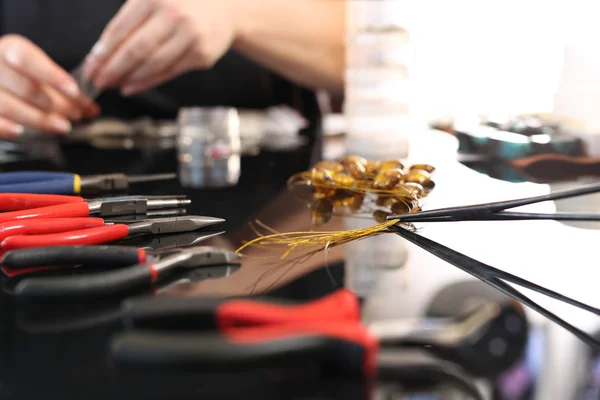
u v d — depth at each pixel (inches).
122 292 17.6
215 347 14.7
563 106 31.2
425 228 21.8
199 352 14.6
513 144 30.8
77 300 17.4
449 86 65.1
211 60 44.6
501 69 57.9
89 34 60.2
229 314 15.5
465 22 63.4
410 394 14.7
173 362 14.6
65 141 44.9
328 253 20.0
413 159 32.1
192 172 31.5
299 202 25.3
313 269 18.9
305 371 15.2
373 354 15.0
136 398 14.6
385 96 32.7
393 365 15.1
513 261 19.2
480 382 14.8
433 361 15.2
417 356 15.3
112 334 16.1
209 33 43.3
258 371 15.1
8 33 61.4
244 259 19.6
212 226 22.6
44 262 18.4
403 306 16.9
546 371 14.9
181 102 61.4
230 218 23.4
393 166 25.4
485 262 19.1
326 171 25.5
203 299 15.8
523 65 51.8
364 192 25.9
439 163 31.1
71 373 15.1
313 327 15.1
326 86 54.9
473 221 22.3
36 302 17.3
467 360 15.2
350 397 14.6
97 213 23.4
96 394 14.7
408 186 24.4
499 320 16.3
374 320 16.4
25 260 18.3
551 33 48.6
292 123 52.8
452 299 17.2
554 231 21.3
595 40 30.4
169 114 61.1
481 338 15.7
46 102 43.3
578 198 24.6
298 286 18.0
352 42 33.1
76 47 60.4
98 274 17.6
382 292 17.6
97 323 16.5
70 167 33.0
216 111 37.3
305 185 28.1
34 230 20.2
